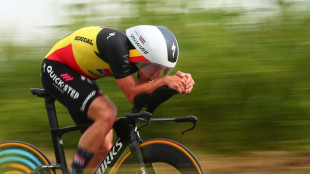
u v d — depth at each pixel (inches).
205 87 544.4
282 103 534.6
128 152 342.0
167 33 335.3
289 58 547.8
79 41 352.2
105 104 338.6
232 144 534.6
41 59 613.6
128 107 538.6
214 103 543.5
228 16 595.8
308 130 528.1
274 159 497.7
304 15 591.8
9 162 373.1
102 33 343.6
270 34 580.4
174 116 547.5
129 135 342.3
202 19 594.6
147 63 331.3
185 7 611.5
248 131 539.5
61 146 359.3
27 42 630.5
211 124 544.4
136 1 615.2
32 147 368.8
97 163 366.9
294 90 537.3
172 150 329.4
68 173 355.6
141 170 334.0
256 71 540.1
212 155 522.3
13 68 609.6
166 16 601.9
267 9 604.4
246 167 475.5
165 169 452.1
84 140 337.4
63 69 355.6
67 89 347.3
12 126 573.6
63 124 549.6
